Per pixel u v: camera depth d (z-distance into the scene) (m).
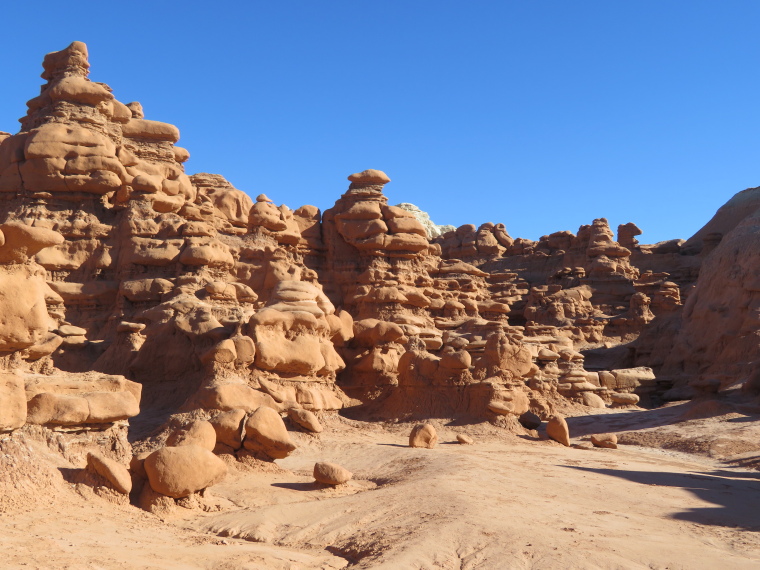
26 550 9.20
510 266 65.62
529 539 10.56
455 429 25.22
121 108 38.41
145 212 35.25
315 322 25.25
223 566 9.78
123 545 10.12
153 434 19.92
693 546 10.73
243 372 22.92
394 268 43.16
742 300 42.75
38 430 12.80
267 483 15.51
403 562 9.88
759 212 48.62
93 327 32.81
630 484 16.12
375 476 17.70
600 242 56.44
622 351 47.38
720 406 29.38
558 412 32.12
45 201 35.00
